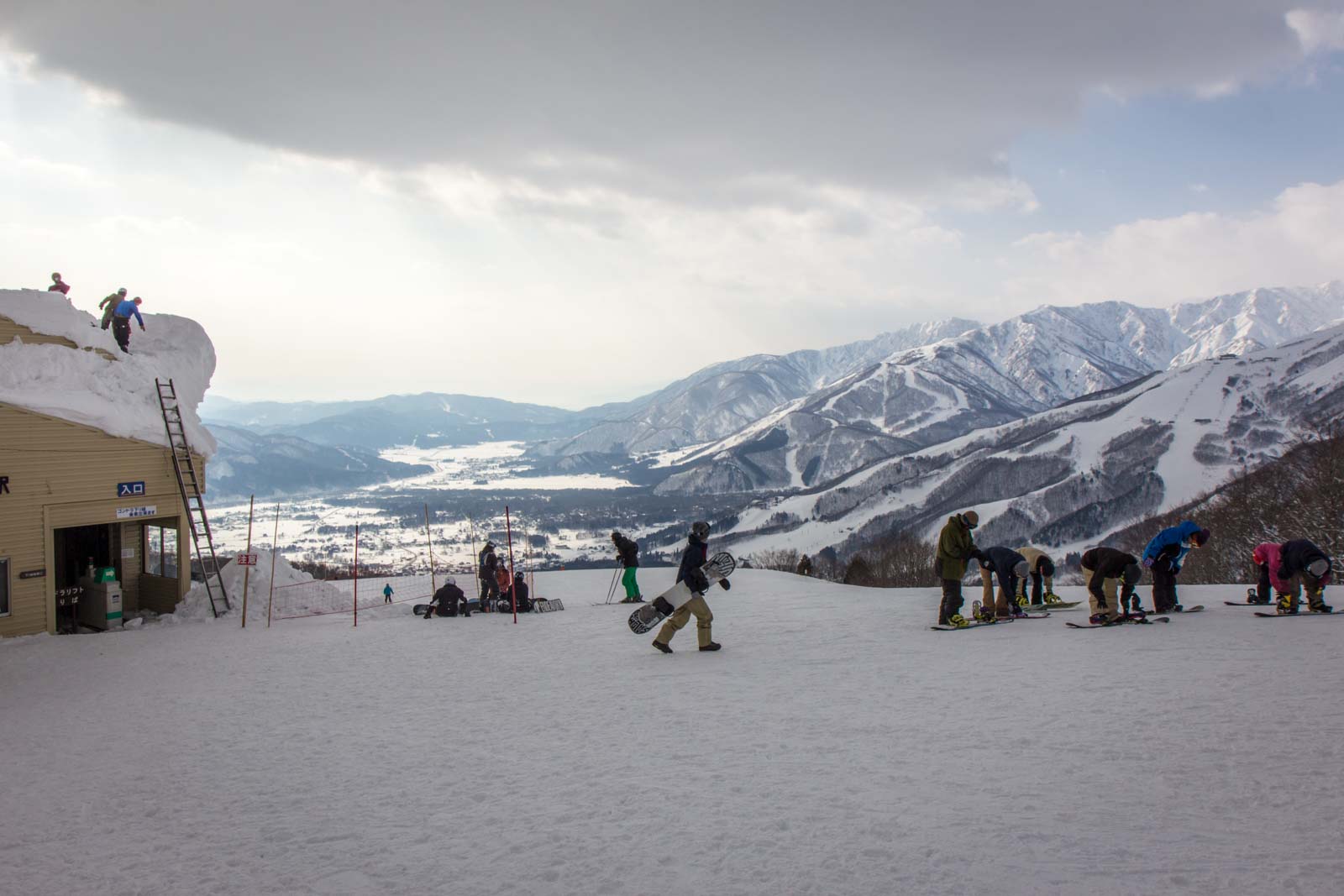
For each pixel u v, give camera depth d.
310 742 9.38
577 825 6.23
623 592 26.75
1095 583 13.20
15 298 22.19
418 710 10.77
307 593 23.66
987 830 5.48
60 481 20.78
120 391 22.61
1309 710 7.42
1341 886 4.36
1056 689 9.05
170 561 23.52
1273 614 13.20
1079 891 4.56
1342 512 47.91
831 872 5.09
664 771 7.37
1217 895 4.39
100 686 13.71
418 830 6.41
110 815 7.28
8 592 19.77
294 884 5.54
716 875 5.20
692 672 11.99
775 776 6.97
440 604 21.25
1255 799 5.59
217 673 14.34
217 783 8.05
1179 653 10.36
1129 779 6.14
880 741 7.70
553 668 13.26
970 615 16.56
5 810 7.55
